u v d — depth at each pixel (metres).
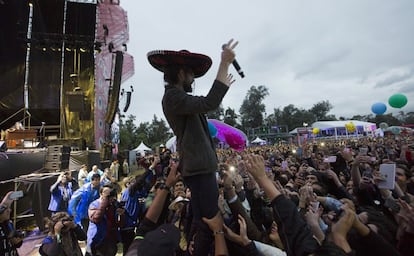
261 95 77.50
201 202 1.60
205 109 1.49
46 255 3.45
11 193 3.36
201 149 1.62
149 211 1.87
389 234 2.38
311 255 1.34
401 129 25.75
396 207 2.94
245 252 2.19
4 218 3.22
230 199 2.55
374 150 10.24
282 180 5.02
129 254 1.58
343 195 3.97
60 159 8.94
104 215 4.42
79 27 17.39
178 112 1.60
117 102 16.58
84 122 15.80
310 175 4.21
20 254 5.94
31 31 16.31
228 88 1.52
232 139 11.89
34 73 15.85
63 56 16.14
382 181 3.31
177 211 2.77
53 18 17.17
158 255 1.29
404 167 4.59
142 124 70.69
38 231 7.42
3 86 15.75
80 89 15.04
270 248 2.21
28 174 8.31
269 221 3.06
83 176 9.03
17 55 16.19
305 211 2.36
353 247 1.85
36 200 7.19
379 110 10.02
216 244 1.56
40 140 13.09
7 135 10.79
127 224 4.68
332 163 6.18
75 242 3.83
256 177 1.64
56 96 15.90
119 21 21.02
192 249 1.81
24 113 15.24
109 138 19.20
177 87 1.72
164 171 4.44
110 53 20.44
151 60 1.81
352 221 1.85
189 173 1.57
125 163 19.09
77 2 17.05
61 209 6.97
